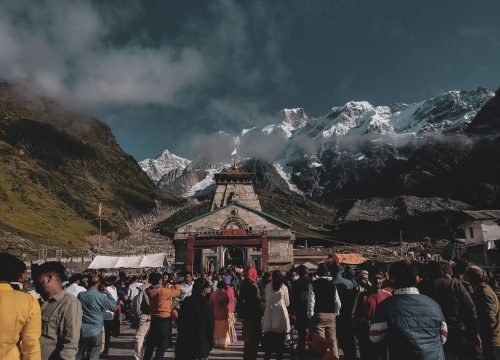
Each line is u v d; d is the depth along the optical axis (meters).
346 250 116.75
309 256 85.50
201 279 10.50
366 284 12.75
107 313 15.33
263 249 42.59
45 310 7.32
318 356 14.77
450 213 185.38
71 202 181.62
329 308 11.90
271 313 13.05
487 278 11.58
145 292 12.91
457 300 8.49
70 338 7.26
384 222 198.62
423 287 8.95
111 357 15.34
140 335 13.52
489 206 181.75
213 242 42.47
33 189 171.50
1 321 5.34
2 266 5.77
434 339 5.82
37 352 5.63
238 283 24.97
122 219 186.12
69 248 126.00
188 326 10.04
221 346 15.23
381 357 10.12
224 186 84.56
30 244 108.56
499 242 46.66
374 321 6.09
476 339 8.32
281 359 13.02
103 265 46.53
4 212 137.38
